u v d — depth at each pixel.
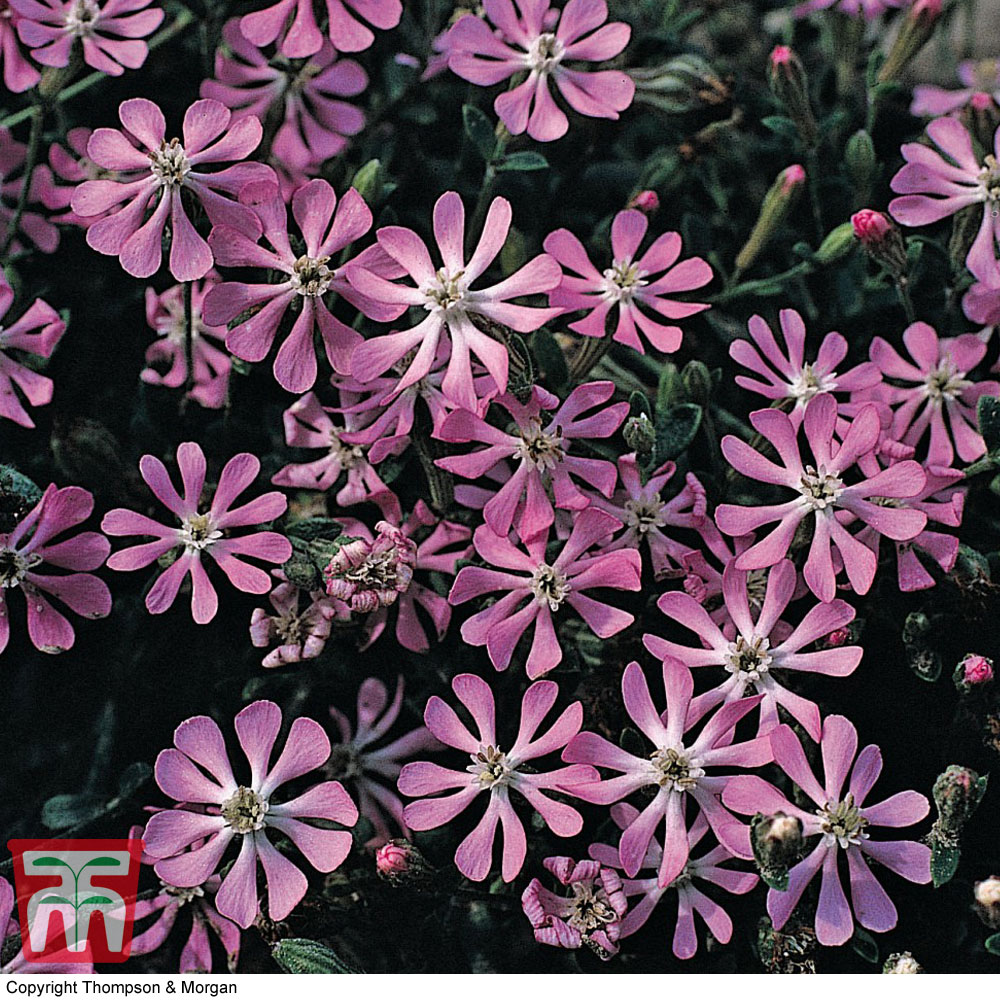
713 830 0.22
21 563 0.22
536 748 0.22
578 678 0.23
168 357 0.25
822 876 0.21
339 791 0.21
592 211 0.28
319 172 0.27
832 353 0.23
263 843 0.21
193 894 0.23
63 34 0.24
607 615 0.22
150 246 0.22
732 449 0.22
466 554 0.23
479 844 0.21
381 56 0.27
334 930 0.23
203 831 0.21
